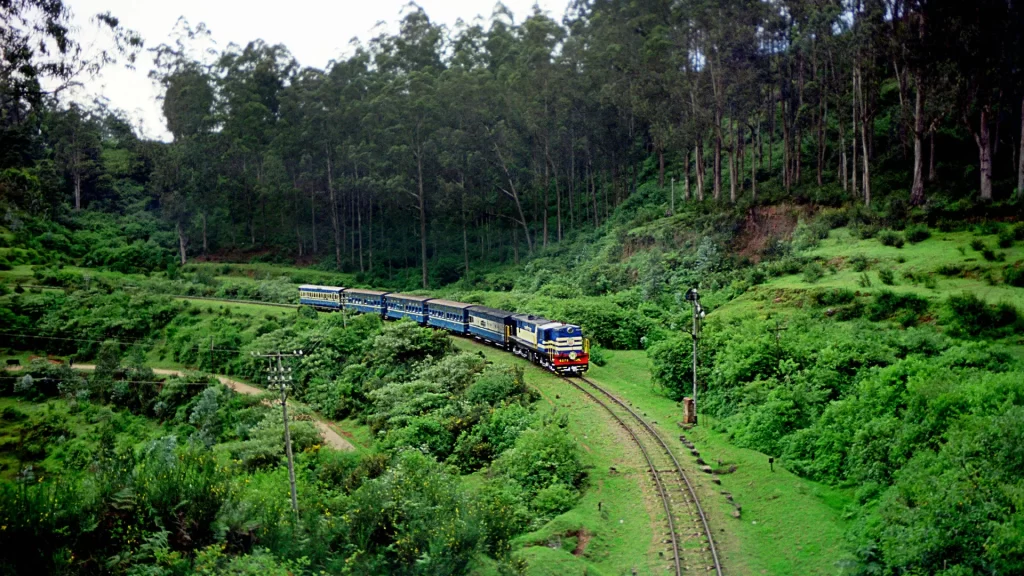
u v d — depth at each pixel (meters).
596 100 74.38
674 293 50.78
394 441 31.31
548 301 51.75
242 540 18.45
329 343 47.91
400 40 97.69
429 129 80.81
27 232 81.56
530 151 82.06
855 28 51.59
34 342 56.84
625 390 35.28
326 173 92.31
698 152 65.94
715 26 59.72
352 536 19.17
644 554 19.56
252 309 63.25
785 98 63.06
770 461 24.61
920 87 47.31
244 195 97.06
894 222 46.31
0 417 42.22
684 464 25.38
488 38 104.38
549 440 25.38
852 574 17.33
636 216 69.44
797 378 28.03
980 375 22.44
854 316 35.84
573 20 100.62
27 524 15.88
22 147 92.75
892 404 22.95
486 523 19.48
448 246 88.12
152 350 57.16
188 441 37.44
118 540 17.05
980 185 47.50
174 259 91.31
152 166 111.88
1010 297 32.16
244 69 106.50
